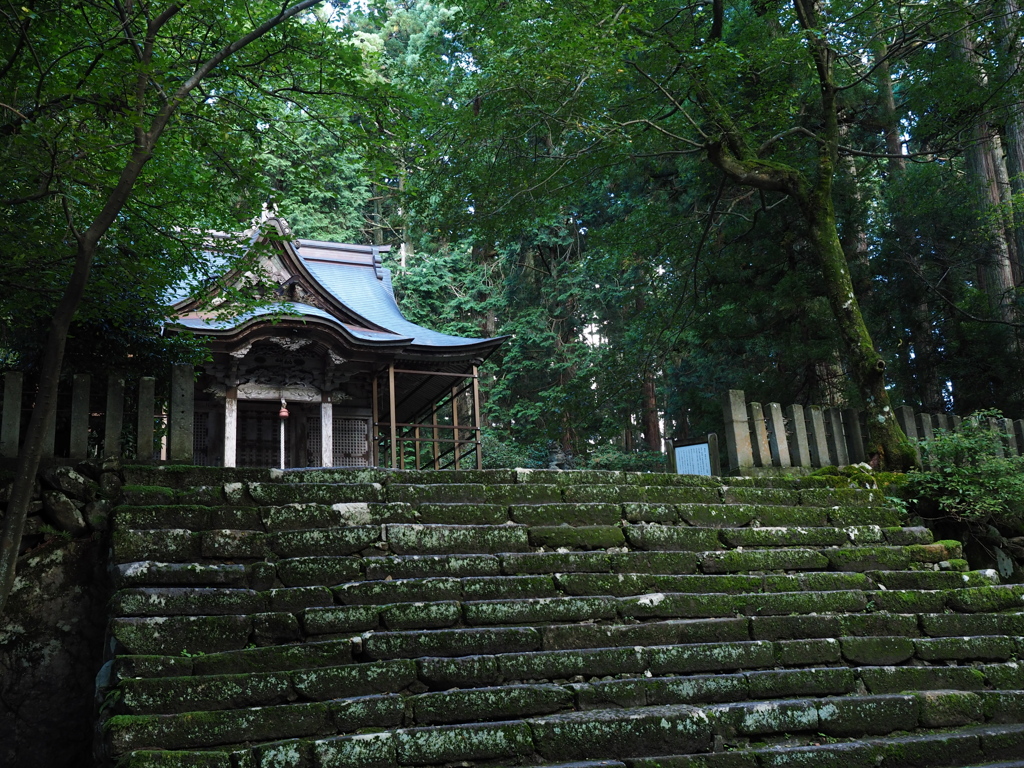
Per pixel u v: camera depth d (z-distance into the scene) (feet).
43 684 19.31
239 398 59.77
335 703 15.57
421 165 39.99
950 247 54.80
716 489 26.48
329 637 17.84
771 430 31.86
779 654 19.40
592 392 60.39
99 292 26.61
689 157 58.85
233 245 28.40
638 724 16.11
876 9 41.22
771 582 22.33
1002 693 18.98
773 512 25.95
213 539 19.48
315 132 29.86
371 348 59.57
